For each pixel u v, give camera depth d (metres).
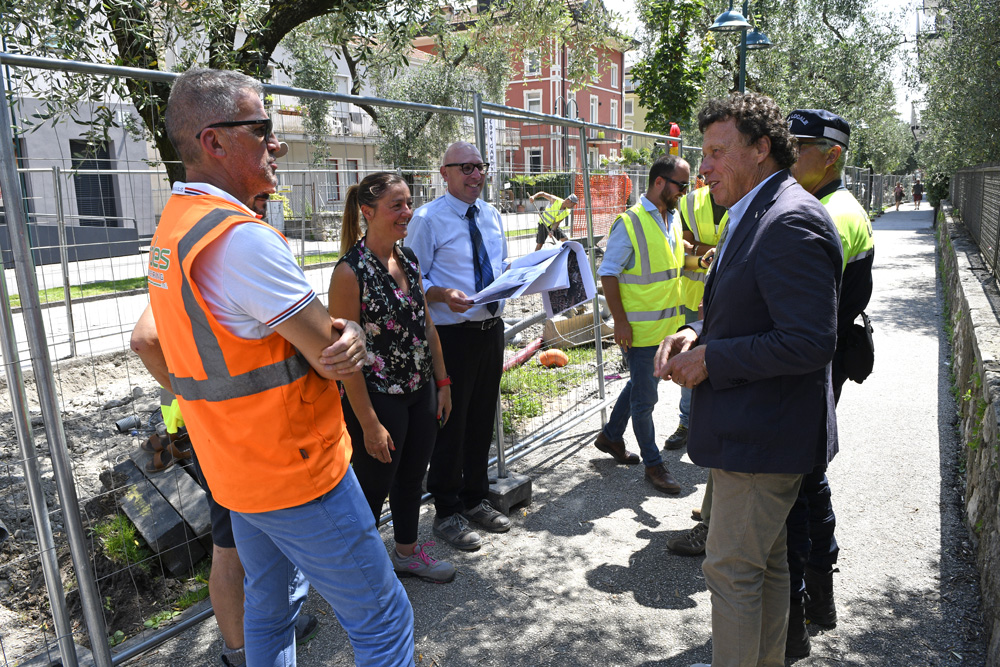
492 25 12.94
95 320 6.41
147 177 3.27
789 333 1.92
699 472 4.43
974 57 10.29
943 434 4.85
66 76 4.80
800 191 2.04
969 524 3.51
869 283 2.53
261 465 1.74
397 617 1.99
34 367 2.15
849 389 5.91
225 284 1.62
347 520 1.86
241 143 1.74
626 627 2.87
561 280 3.47
